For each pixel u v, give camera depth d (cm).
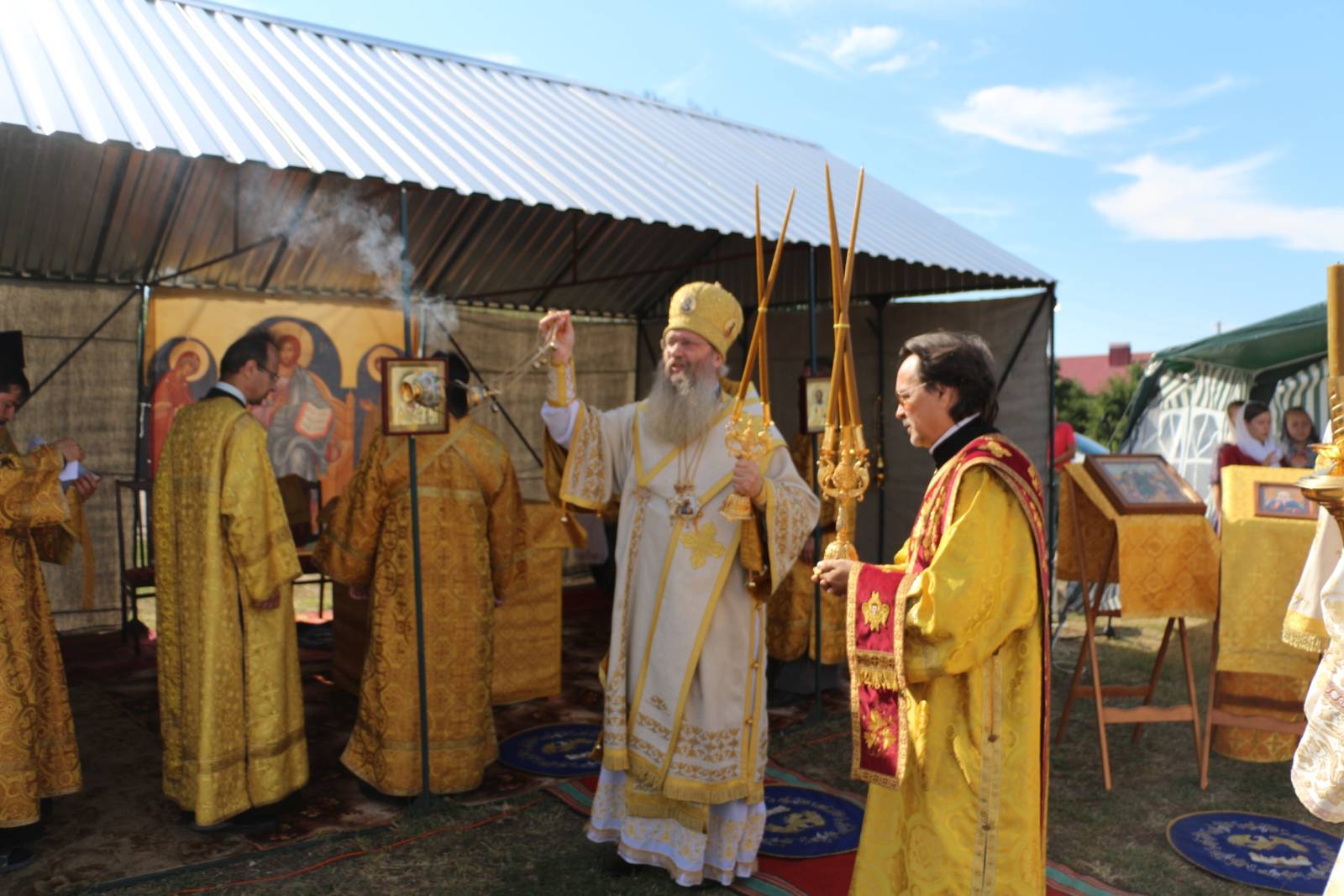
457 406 382
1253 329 694
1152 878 324
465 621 380
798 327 813
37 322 615
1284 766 428
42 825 343
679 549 305
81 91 366
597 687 546
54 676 338
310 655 611
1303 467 623
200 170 534
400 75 545
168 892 306
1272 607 392
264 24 540
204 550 333
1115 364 3419
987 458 200
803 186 649
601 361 875
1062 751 447
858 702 210
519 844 342
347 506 375
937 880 197
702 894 304
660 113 701
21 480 316
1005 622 197
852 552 230
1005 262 668
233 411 340
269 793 344
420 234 680
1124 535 404
